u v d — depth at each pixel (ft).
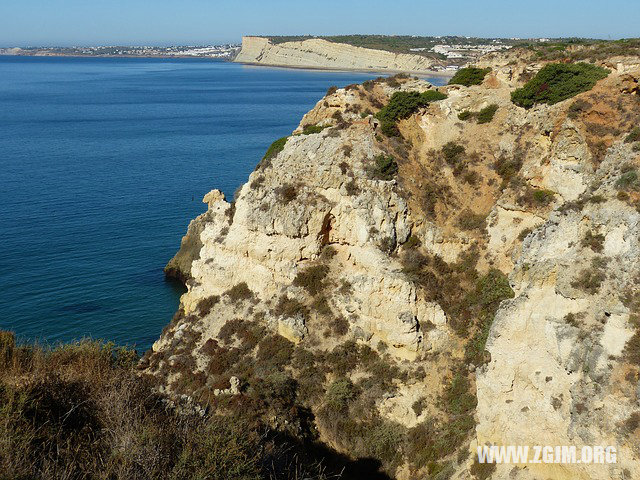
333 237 135.54
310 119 166.09
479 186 138.72
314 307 130.21
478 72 163.43
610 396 79.25
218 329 137.59
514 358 95.04
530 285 97.71
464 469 96.43
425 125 152.66
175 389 124.57
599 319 85.56
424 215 134.82
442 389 113.70
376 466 105.70
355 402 115.34
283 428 108.06
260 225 138.00
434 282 126.72
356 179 132.77
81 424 60.08
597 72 132.67
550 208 124.16
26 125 537.24
